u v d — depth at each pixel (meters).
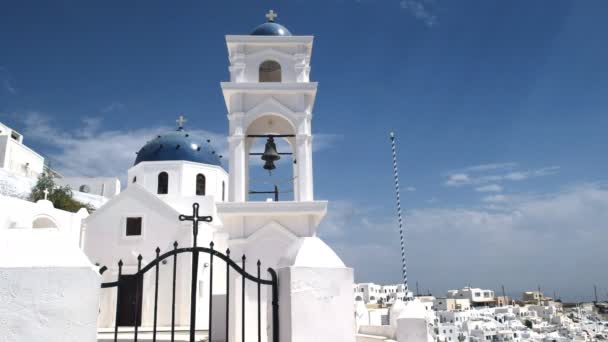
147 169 33.94
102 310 26.53
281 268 7.17
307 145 15.52
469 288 126.31
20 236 5.53
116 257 28.55
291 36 16.42
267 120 16.88
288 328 6.76
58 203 42.19
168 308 26.19
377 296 90.06
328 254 7.31
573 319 105.88
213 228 29.05
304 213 14.45
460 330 72.56
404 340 13.70
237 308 13.79
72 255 5.56
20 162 50.03
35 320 5.18
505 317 86.44
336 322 6.89
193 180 34.19
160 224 29.09
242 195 14.88
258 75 16.22
